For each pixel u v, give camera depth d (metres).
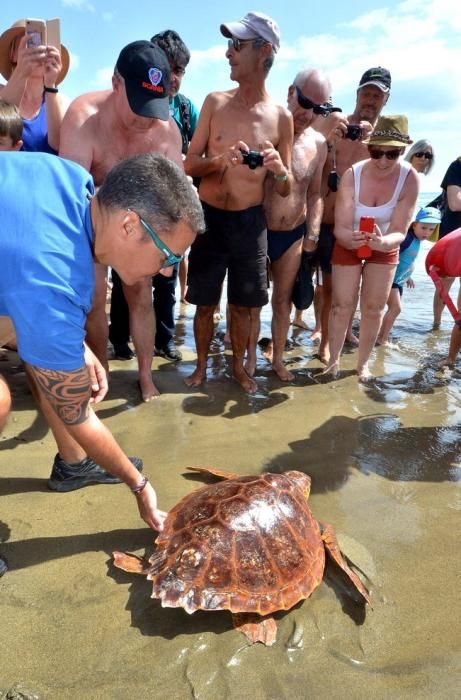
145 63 2.87
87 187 1.80
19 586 2.10
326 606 2.10
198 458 3.13
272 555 2.08
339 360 5.00
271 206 4.13
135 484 2.16
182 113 4.89
